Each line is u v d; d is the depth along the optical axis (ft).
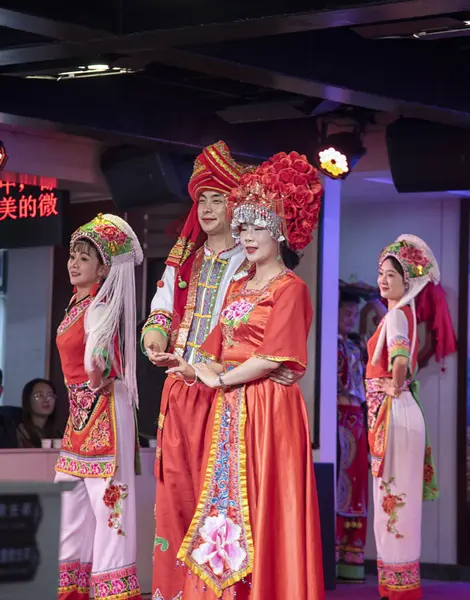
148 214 27.91
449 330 28.76
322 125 25.39
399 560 22.71
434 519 28.99
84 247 19.95
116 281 20.03
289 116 24.34
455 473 28.81
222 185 18.12
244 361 16.05
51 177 25.27
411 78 21.02
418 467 22.93
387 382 22.98
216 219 18.19
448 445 28.94
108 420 19.77
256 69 18.86
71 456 19.97
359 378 28.48
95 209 28.76
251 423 15.92
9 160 24.61
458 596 25.48
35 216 27.55
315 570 15.60
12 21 16.60
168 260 18.67
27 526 8.02
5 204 27.84
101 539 19.67
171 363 16.55
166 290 18.60
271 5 16.26
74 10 16.76
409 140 24.76
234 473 15.89
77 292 20.39
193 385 17.97
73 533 20.10
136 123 23.61
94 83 22.99
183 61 18.62
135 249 20.42
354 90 20.18
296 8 16.11
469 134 24.12
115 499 19.72
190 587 16.12
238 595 15.74
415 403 23.16
